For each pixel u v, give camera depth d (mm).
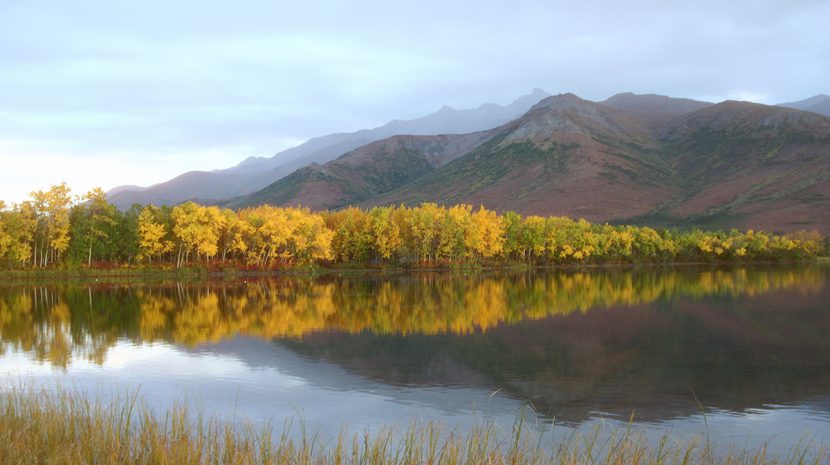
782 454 20422
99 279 99500
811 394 28484
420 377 31484
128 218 111562
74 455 14430
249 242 121625
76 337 43062
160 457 14602
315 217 124562
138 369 32750
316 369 33125
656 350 39125
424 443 20250
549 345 40594
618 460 16859
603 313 56219
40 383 29125
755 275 112312
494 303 64562
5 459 13938
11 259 102500
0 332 45312
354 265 130250
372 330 46531
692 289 81250
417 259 131125
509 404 26500
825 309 58750
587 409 25812
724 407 26250
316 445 20156
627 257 161250
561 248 148250
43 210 103875
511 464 15961
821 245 182125
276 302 65750
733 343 41562
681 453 19781
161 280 98812
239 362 34781
